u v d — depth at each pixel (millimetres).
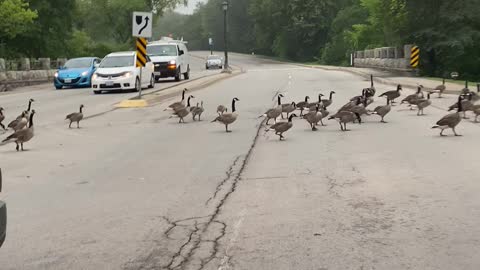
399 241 5965
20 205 7945
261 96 26234
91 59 36156
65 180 9562
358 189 8289
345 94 25984
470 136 12898
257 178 9273
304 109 20062
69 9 56250
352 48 88000
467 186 8188
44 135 15070
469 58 46875
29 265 5590
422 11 45250
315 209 7309
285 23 117000
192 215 7215
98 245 6148
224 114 15000
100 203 7973
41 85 40500
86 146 13180
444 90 25047
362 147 11898
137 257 5730
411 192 7992
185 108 17141
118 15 83750
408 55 43156
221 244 6051
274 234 6328
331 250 5750
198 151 12109
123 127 16438
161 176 9656
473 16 43469
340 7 110062
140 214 7336
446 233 6172
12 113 20703
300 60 117562
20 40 53312
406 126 14961
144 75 30328
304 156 11094
